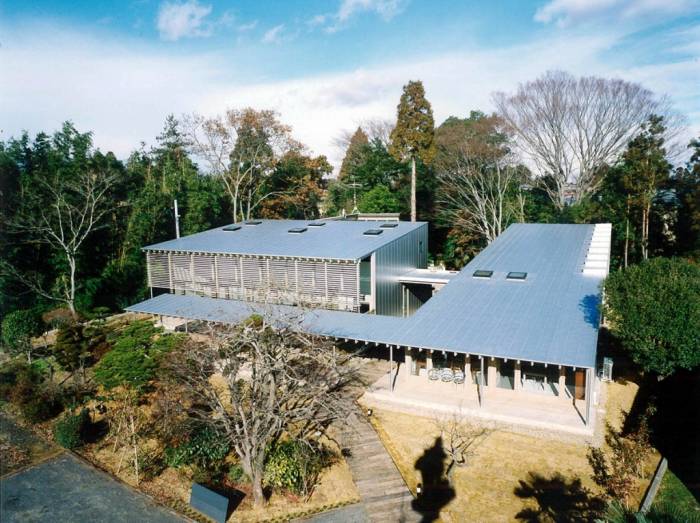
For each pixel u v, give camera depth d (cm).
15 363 2498
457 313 2202
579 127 4878
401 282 3188
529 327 1997
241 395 1669
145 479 1647
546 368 2028
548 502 1462
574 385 1988
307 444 1571
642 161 3834
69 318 3070
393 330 2233
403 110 4588
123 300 3756
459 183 5050
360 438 1836
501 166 4856
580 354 1762
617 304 1917
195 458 1686
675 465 1622
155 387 2156
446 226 5138
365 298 2833
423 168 5244
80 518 1435
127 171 4294
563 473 1588
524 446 1748
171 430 1733
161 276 3344
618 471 1527
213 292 3155
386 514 1453
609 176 4353
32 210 3369
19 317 2770
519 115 4969
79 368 2372
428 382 2219
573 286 2384
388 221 3716
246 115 4831
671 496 1457
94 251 3703
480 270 2698
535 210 5078
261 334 1639
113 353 2144
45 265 3506
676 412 1991
